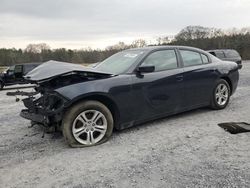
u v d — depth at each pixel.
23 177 3.16
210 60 5.88
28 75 4.31
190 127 4.81
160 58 5.01
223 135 4.29
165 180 2.91
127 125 4.54
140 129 4.82
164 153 3.66
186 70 5.23
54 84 4.17
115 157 3.61
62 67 4.20
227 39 59.38
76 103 4.03
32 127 5.28
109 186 2.86
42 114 4.12
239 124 4.81
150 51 4.94
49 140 4.46
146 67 4.46
